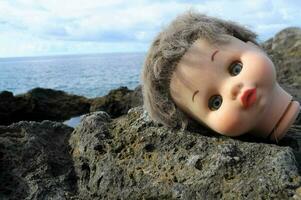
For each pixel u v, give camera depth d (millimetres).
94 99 1381
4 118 1325
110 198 344
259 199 278
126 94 1317
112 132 385
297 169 297
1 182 377
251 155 309
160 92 349
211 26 337
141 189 329
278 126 338
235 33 355
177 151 337
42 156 389
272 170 291
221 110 324
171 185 317
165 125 359
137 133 366
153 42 354
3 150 394
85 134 394
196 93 331
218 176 304
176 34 340
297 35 1378
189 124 355
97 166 365
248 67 320
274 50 1338
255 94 314
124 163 351
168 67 338
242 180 294
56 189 366
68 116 1347
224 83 323
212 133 350
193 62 331
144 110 395
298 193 271
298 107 343
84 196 362
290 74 1138
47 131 426
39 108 1355
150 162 342
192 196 305
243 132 332
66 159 398
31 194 362
